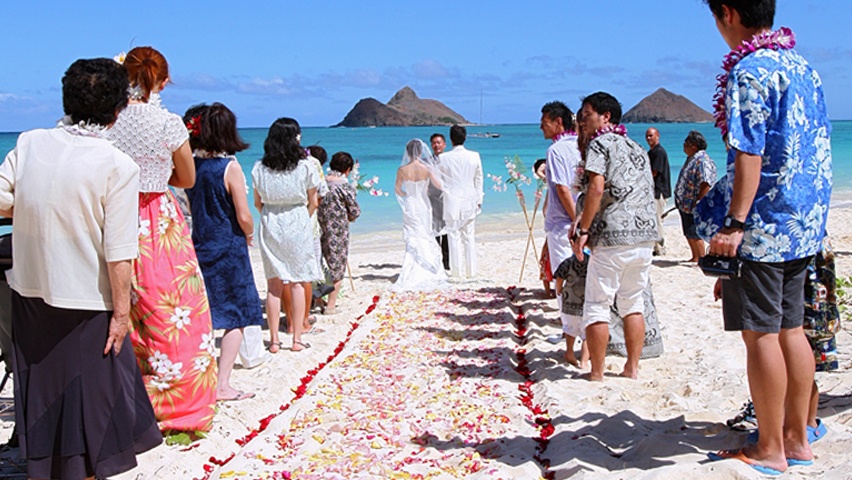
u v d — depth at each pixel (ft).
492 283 35.86
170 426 16.06
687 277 36.06
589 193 18.43
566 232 24.06
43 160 11.98
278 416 17.66
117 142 15.16
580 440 14.96
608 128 19.13
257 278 39.29
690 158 38.75
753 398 12.25
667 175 42.57
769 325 11.82
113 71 12.49
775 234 11.59
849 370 18.56
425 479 13.89
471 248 36.55
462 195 35.63
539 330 25.96
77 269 11.91
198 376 16.40
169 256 15.99
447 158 35.73
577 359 21.91
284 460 15.03
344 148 220.23
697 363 21.13
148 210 15.80
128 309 12.41
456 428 16.79
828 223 57.06
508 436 16.29
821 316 13.29
